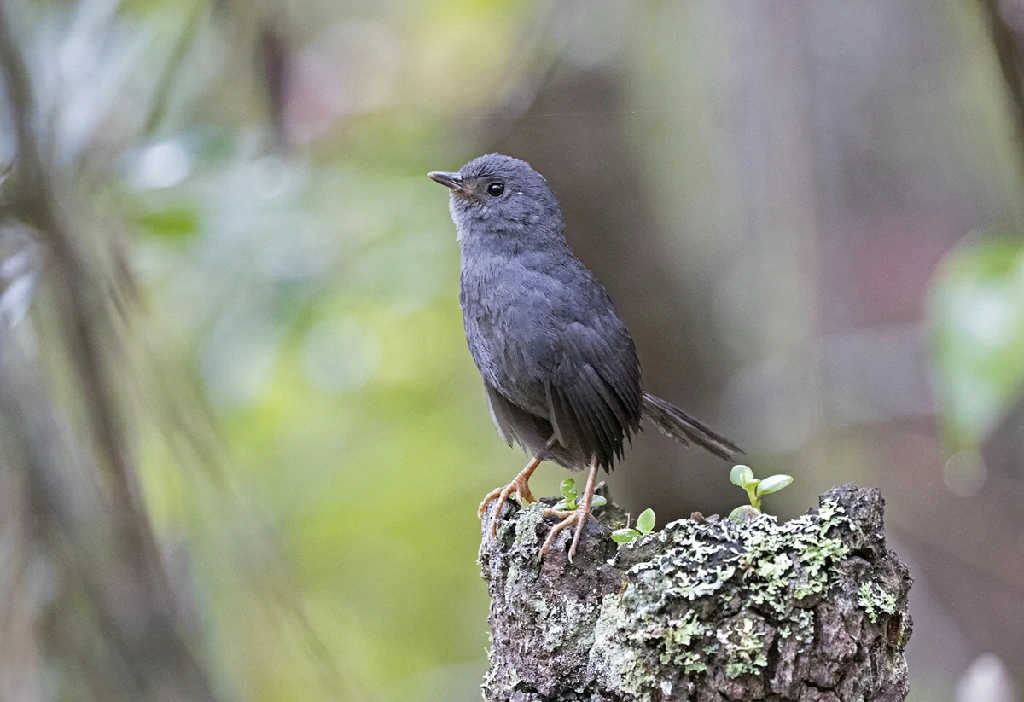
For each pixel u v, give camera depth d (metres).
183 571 9.08
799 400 14.10
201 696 7.15
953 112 15.02
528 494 8.27
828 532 5.57
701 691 5.54
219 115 10.73
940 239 15.20
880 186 15.28
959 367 7.11
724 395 13.59
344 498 14.40
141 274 10.00
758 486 6.18
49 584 7.00
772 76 13.86
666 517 13.27
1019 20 7.10
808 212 14.13
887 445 15.30
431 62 13.70
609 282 13.45
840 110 15.10
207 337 11.37
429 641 15.10
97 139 8.50
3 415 6.91
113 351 7.19
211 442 9.14
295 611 9.30
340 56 13.14
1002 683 9.27
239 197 10.89
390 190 12.45
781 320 14.43
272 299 11.48
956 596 15.02
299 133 12.12
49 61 8.23
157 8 9.57
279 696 11.09
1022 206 9.77
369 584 15.12
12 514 7.00
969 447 7.15
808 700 5.45
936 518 15.20
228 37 10.11
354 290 12.02
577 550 6.18
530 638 6.17
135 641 7.00
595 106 13.31
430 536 15.51
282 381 13.45
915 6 14.89
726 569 5.54
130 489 7.08
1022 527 14.95
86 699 7.03
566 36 12.97
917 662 14.89
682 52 13.89
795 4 13.84
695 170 14.13
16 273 6.85
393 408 14.63
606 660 5.88
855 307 15.21
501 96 13.24
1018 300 7.02
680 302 13.52
